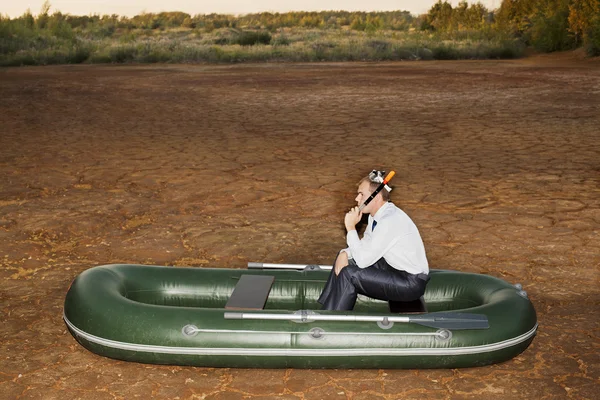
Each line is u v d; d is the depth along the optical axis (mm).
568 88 22141
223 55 38844
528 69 30453
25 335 4852
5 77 28078
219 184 9469
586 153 11516
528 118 15711
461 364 4191
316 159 11266
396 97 20297
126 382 4195
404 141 12977
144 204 8414
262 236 7211
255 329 4109
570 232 7262
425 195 8828
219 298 4828
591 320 5121
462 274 4930
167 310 4238
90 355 4535
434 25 59312
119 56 39188
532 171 10180
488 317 4230
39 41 44781
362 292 4566
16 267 6270
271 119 16062
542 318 5164
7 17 48125
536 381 4215
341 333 4090
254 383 4188
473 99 19547
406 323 4141
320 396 4039
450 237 7125
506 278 6012
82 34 53906
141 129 14602
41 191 9039
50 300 5504
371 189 4516
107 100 20000
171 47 41719
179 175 10016
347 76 27828
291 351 4086
